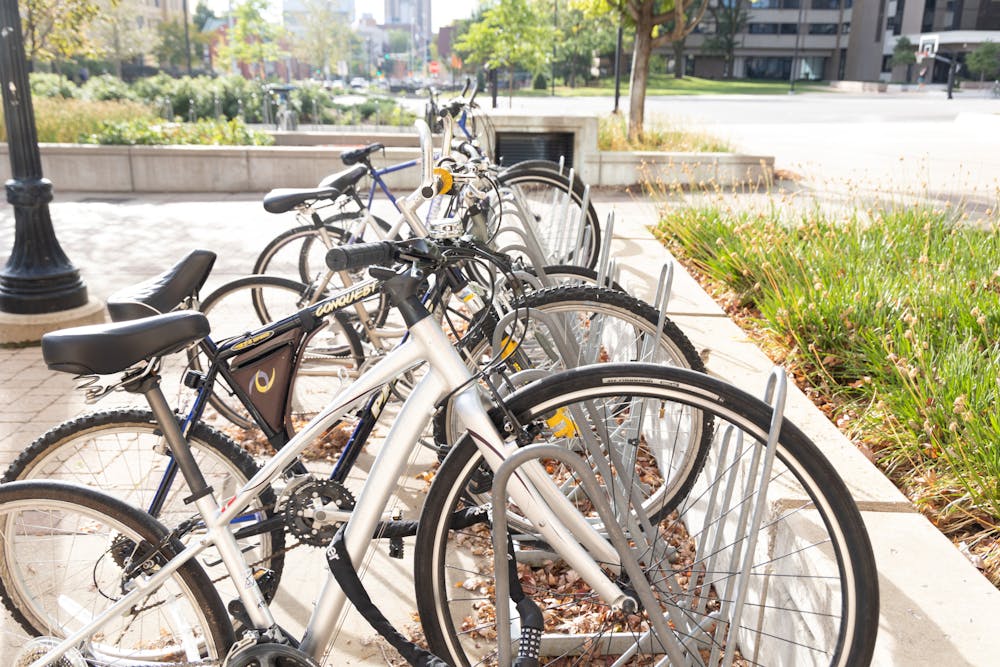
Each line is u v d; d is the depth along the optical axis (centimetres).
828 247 498
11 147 509
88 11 1792
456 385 192
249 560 225
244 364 231
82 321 527
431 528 198
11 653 242
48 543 282
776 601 229
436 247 199
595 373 188
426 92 587
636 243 607
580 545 188
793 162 1224
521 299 252
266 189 1078
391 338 420
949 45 6100
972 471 262
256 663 200
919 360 329
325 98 2158
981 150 1432
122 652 227
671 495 280
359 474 345
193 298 241
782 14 7588
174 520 261
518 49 3534
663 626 180
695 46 7469
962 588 204
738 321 457
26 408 419
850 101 3684
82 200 1002
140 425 230
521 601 197
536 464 188
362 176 412
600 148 1170
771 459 180
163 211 937
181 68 5484
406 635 253
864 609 179
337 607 201
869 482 257
